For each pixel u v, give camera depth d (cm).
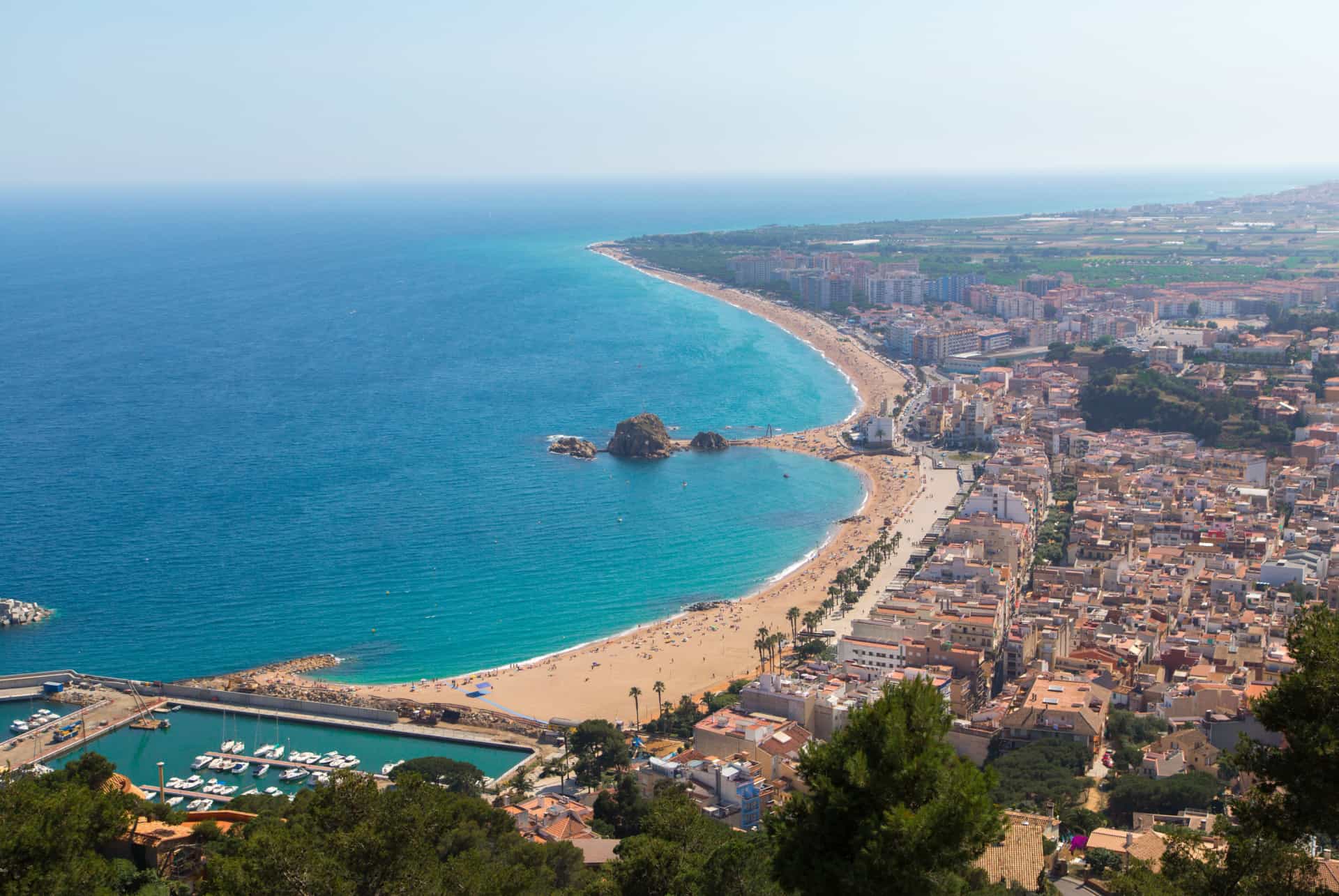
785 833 11969
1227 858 13512
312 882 14725
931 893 11069
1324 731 11512
